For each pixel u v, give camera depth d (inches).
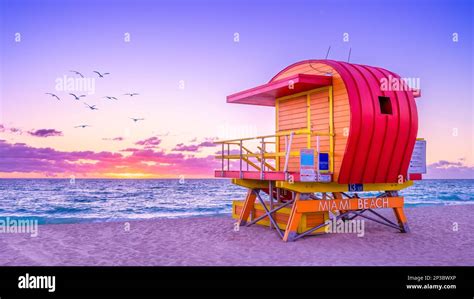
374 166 424.2
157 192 2652.6
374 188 462.3
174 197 2282.2
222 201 2026.3
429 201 2066.9
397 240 436.8
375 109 407.5
